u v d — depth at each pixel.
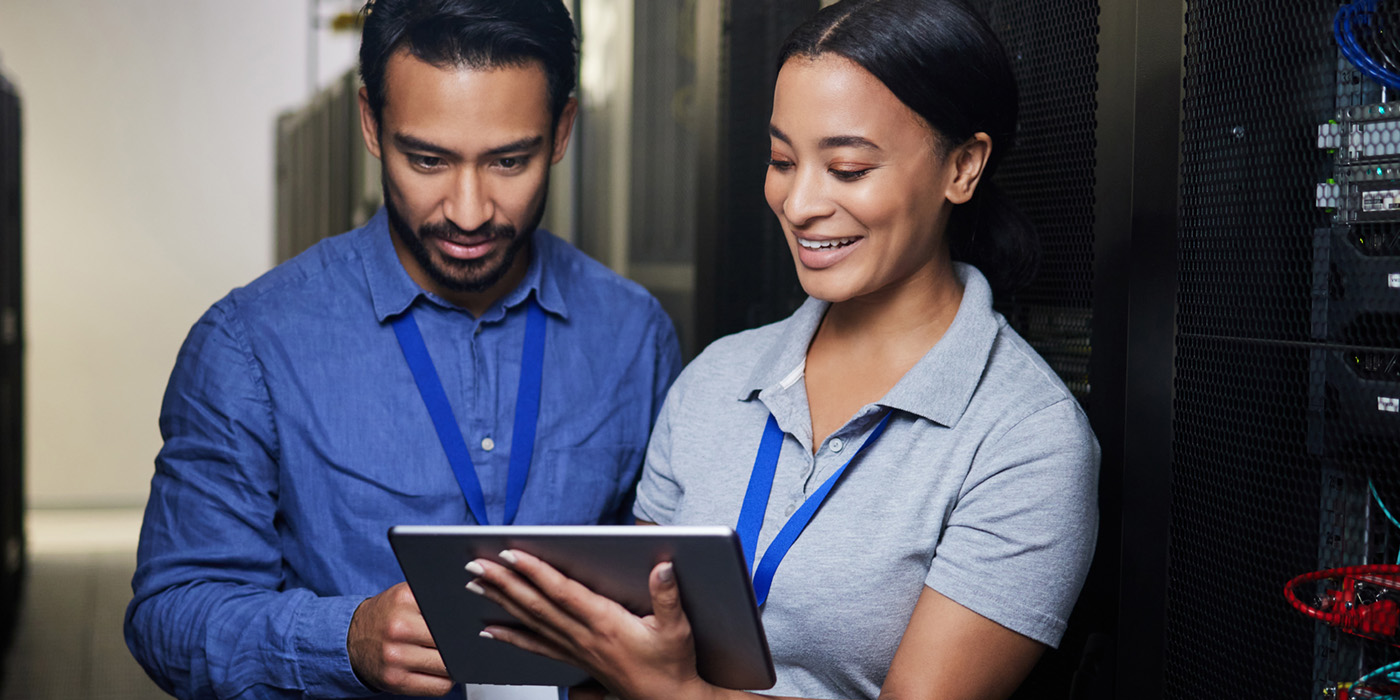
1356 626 0.86
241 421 1.20
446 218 1.15
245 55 6.42
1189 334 1.05
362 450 1.22
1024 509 0.94
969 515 0.96
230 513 1.21
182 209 6.40
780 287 1.79
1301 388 0.92
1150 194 1.09
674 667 0.87
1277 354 0.94
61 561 4.96
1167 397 1.08
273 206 6.52
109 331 6.35
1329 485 0.90
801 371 1.09
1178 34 1.05
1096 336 1.15
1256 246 0.96
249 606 1.15
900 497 0.98
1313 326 0.91
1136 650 1.11
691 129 2.32
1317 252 0.90
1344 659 0.90
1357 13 0.85
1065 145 1.22
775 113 0.99
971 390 0.99
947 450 0.98
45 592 4.43
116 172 6.30
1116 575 1.13
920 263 1.03
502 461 1.27
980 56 0.97
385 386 1.25
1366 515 0.87
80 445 6.34
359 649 1.09
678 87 2.37
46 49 6.18
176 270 6.41
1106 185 1.14
